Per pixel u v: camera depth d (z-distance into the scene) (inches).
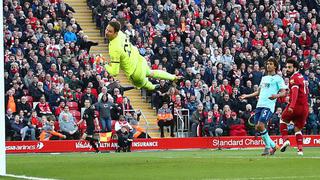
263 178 1209.4
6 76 2679.6
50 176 1284.4
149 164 1539.1
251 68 3078.2
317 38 3408.0
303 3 3572.8
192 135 2842.0
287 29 3403.1
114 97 2765.7
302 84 1909.4
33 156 2172.7
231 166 1461.6
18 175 1315.2
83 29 3233.3
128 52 1529.3
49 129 2625.5
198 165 1491.1
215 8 3297.2
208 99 2901.1
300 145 1952.5
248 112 2869.1
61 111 2662.4
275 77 1934.1
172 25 3154.5
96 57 2906.0
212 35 3186.5
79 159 1846.7
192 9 3262.8
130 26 3065.9
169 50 3041.3
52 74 2773.1
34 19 2935.5
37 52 2834.6
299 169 1381.6
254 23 3353.8
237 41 3225.9
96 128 2596.0
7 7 2930.6
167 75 1606.8
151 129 2920.8
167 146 2721.5
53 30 2950.3
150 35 3095.5
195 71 3009.4
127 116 2755.9
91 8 3299.7
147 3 3223.4
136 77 1558.8
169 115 2819.9
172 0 3287.4
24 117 2635.3
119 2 3228.3
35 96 2689.5
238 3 3390.7
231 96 2952.8
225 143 2787.9
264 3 3430.1
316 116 3006.9
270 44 3260.3
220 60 3120.1
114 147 2620.6
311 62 3267.7
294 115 1931.6
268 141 1964.8
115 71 1514.5
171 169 1402.6
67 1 3319.4
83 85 2795.3
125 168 1441.9
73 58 2866.6
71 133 2647.6
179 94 2893.7
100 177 1253.1
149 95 3006.9
